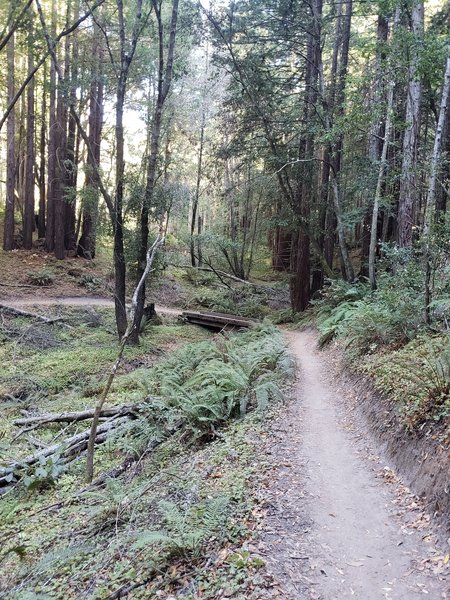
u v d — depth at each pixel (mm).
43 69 23734
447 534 3842
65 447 7566
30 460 7328
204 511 4332
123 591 3670
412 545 3916
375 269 15617
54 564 4324
